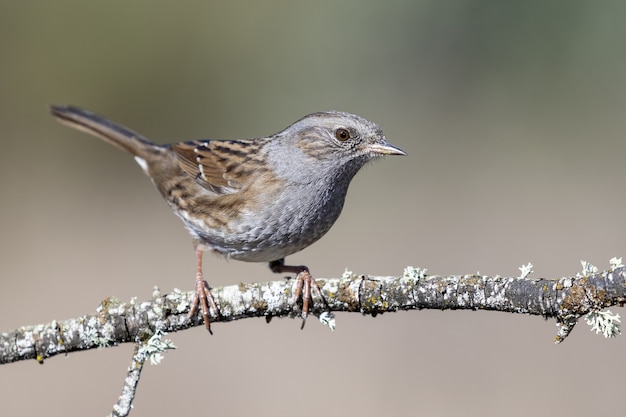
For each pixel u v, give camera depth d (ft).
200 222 23.39
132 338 19.01
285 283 19.07
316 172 22.81
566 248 42.55
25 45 51.88
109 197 48.85
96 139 51.57
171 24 53.78
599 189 47.19
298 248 23.39
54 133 51.75
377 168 50.26
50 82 52.39
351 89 53.83
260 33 54.34
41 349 18.99
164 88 54.44
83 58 52.90
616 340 35.12
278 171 22.71
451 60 53.36
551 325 36.60
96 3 52.60
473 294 17.58
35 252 43.80
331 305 18.74
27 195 48.01
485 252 42.80
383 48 53.62
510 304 17.29
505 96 53.11
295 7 54.08
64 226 46.01
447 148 51.26
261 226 22.77
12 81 51.78
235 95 54.60
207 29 54.24
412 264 42.24
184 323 18.99
